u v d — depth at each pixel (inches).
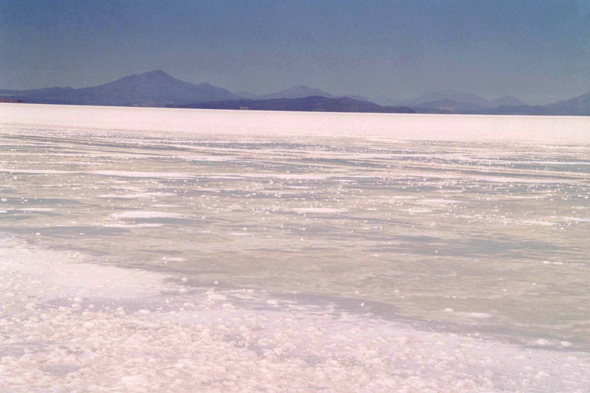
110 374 205.3
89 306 281.3
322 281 336.2
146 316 269.6
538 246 441.1
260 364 217.6
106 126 2346.2
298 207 601.6
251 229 482.6
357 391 197.6
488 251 422.0
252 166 1010.1
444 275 355.3
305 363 219.8
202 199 639.1
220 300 298.4
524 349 242.4
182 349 229.3
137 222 502.9
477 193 744.3
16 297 291.3
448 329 263.9
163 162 1031.0
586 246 443.2
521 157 1330.0
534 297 314.2
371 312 284.8
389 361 225.1
